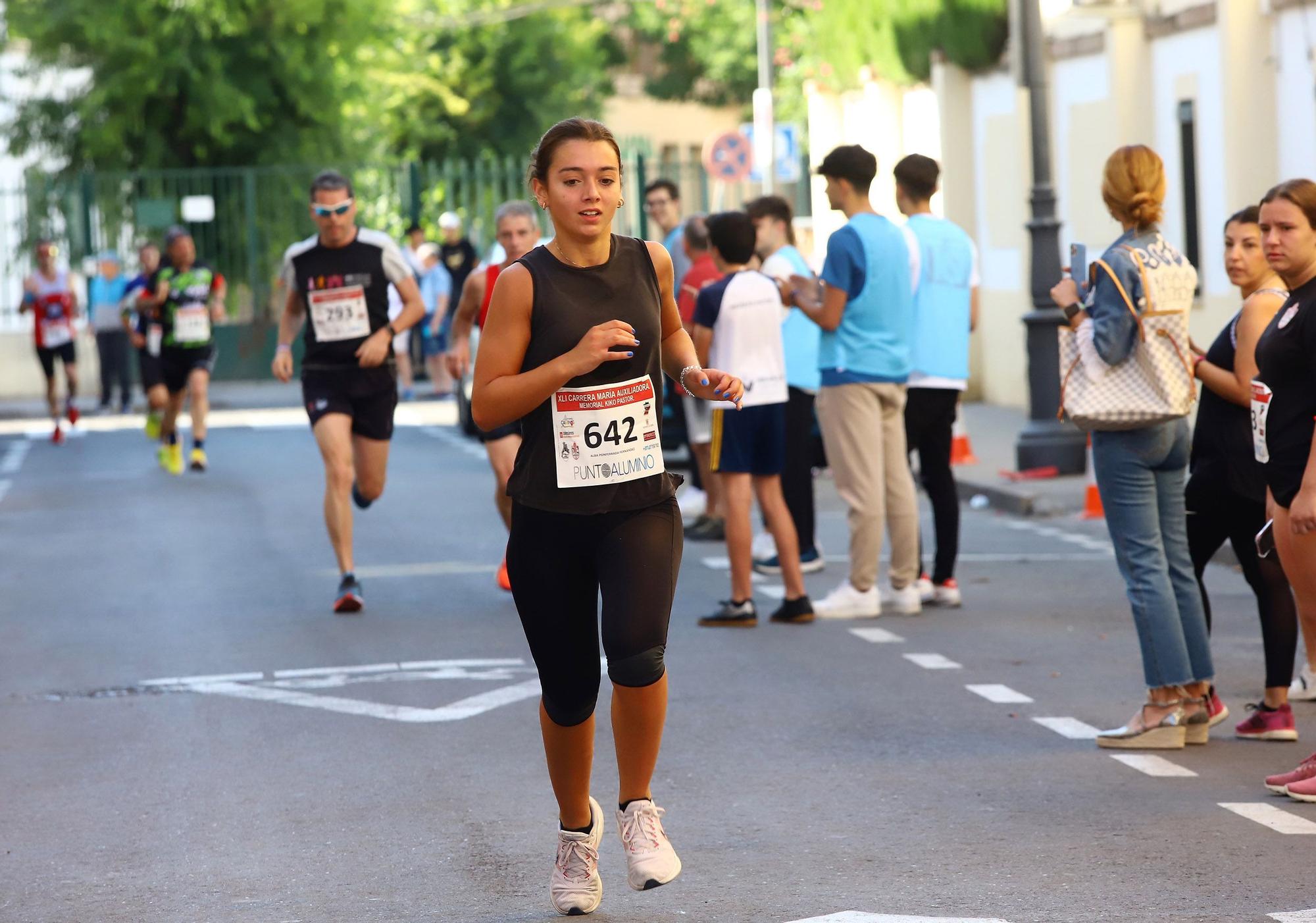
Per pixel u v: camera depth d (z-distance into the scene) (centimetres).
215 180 6794
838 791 1316
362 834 1227
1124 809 1259
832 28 5478
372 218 6812
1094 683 1698
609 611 991
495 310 990
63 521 3062
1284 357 1303
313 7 6756
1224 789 1315
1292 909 1026
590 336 970
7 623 2139
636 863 1002
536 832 1222
